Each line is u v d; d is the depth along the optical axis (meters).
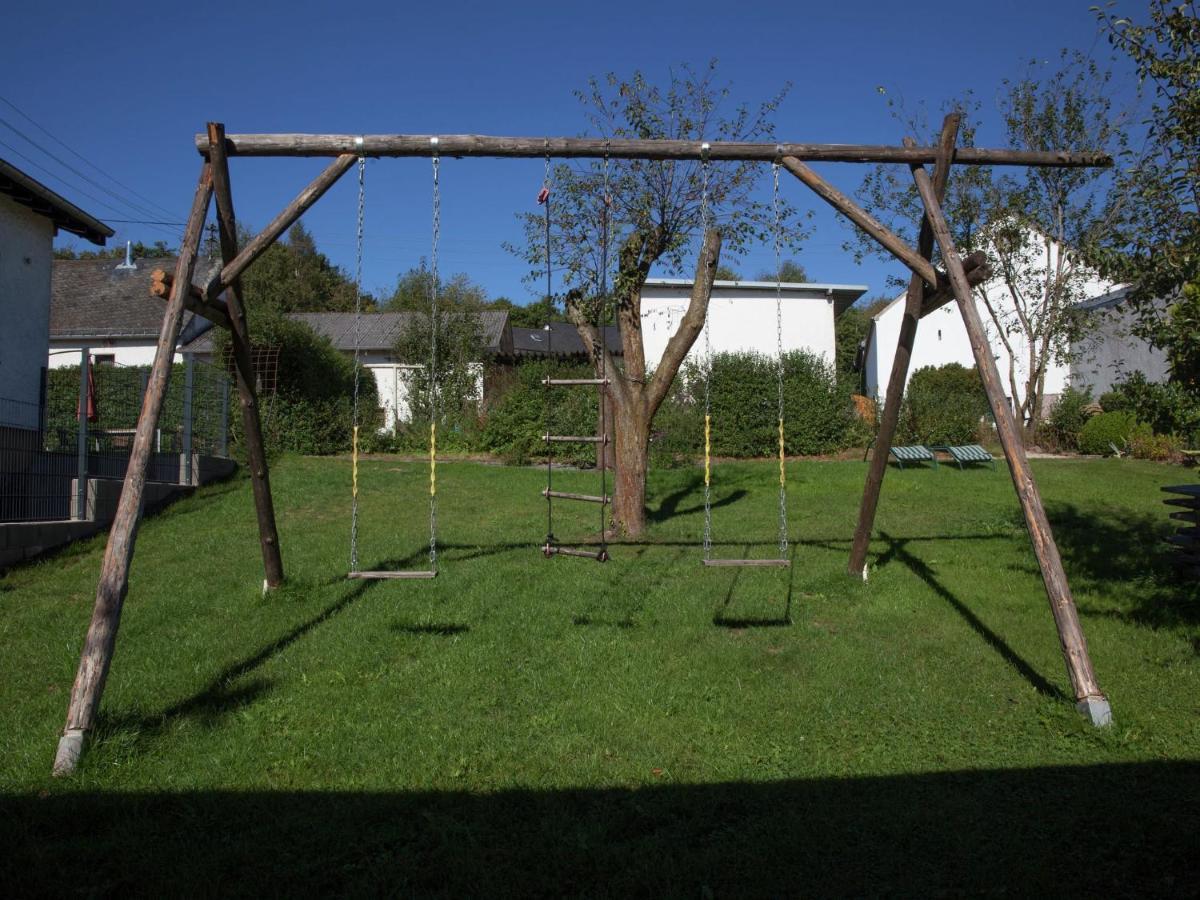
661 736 4.89
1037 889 3.42
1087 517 12.20
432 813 4.00
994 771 4.51
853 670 5.97
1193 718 5.18
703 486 15.20
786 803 4.14
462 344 25.11
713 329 27.86
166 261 25.95
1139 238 6.71
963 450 18.12
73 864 3.65
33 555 9.50
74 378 13.88
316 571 8.61
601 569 8.78
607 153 6.74
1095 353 24.77
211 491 13.46
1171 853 3.67
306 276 59.00
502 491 14.52
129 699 5.39
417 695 5.50
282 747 4.75
